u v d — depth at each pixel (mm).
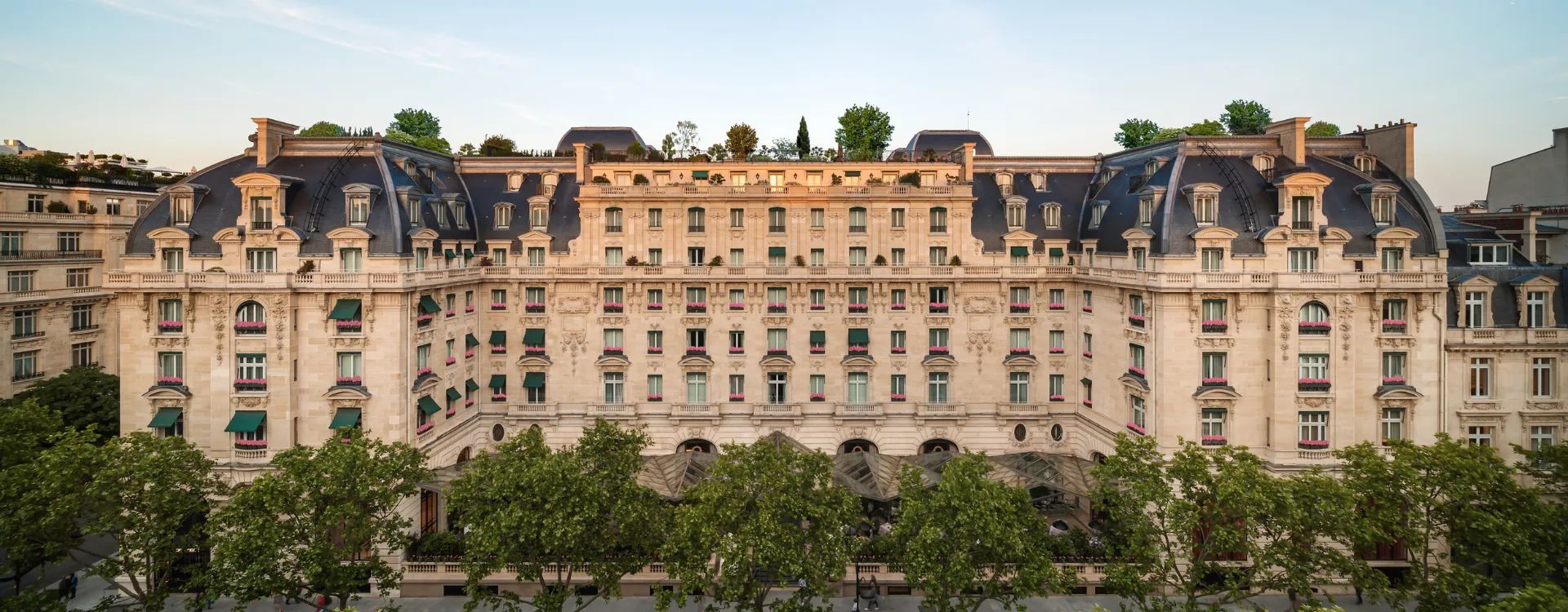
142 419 62000
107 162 113688
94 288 85312
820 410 74688
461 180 79562
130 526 46719
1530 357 62000
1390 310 61719
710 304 73938
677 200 73375
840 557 45688
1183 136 67812
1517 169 87000
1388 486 49000
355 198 63688
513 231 75812
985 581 48594
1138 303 65250
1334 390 60500
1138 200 67000
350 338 61594
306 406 62156
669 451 74625
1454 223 72438
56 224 83562
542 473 46469
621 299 74500
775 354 74312
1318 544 47969
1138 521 48062
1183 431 61719
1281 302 60344
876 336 74500
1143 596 47344
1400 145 67875
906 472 50719
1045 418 74875
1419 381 61406
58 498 46031
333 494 47312
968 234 74188
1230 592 47094
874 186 73438
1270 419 61156
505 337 74625
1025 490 49000
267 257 62312
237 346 61438
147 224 63938
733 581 44625
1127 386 65750
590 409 74062
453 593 59219
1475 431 62250
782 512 46719
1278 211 62750
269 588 45031
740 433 74438
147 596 47344
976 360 74875
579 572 57156
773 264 73938
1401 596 46906
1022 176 80188
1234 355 61625
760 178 75000
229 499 60031
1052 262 75312
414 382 63812
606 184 74562
